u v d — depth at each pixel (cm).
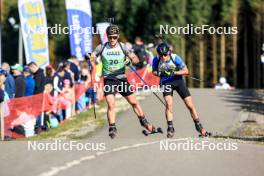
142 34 8206
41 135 3036
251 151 2005
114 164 1752
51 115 3294
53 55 9581
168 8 7738
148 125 2302
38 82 3266
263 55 4644
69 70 3625
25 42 4181
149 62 4650
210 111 3638
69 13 4447
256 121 3291
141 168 1706
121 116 3550
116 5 8469
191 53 7788
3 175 1614
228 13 7750
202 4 7694
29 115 3062
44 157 1847
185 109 3712
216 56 7869
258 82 7869
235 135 2814
